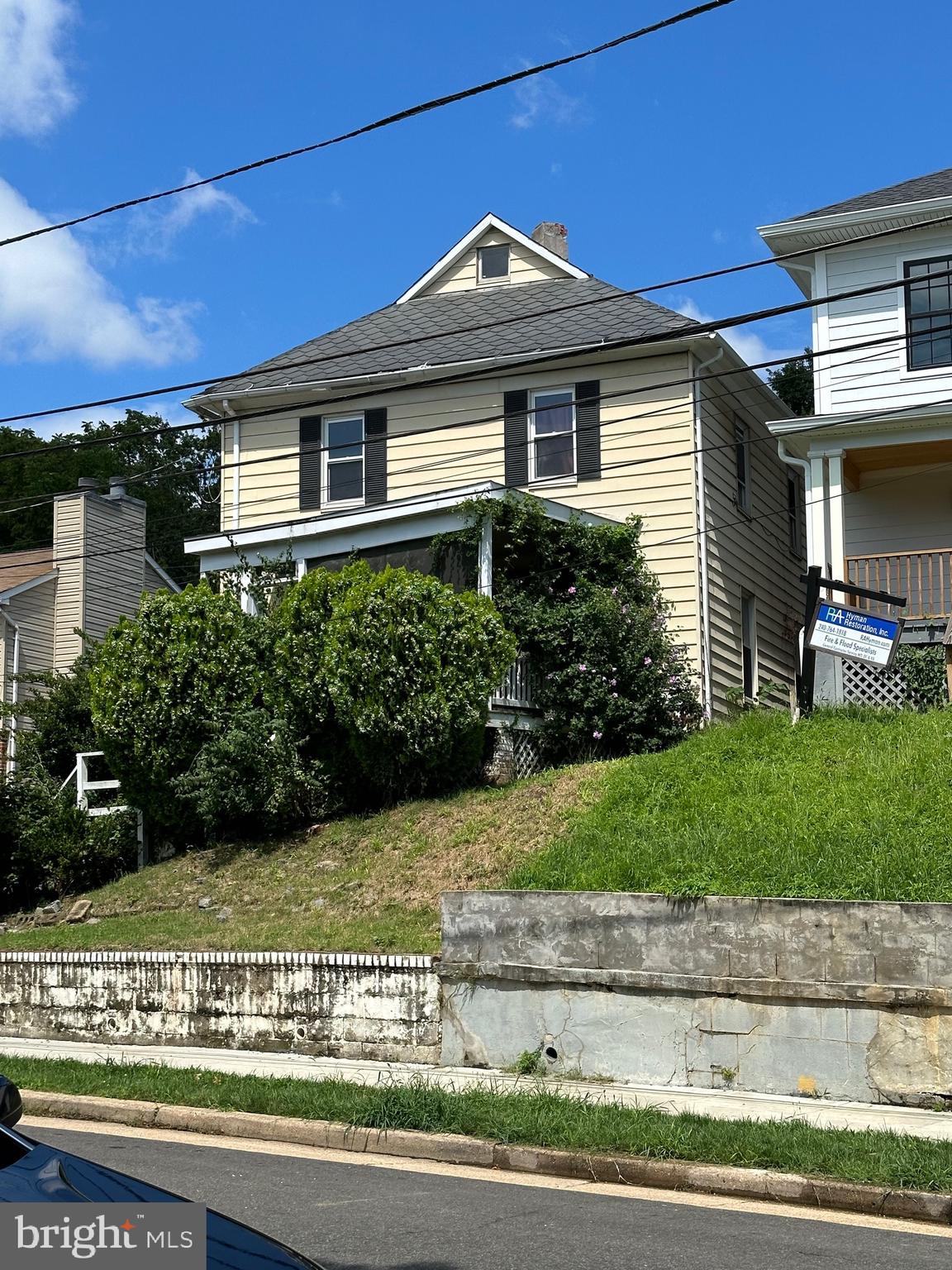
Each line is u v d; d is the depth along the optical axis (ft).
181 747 59.11
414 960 39.42
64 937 49.49
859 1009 32.99
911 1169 24.41
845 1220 23.52
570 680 62.90
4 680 92.84
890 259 66.69
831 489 65.82
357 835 52.16
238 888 51.29
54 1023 46.03
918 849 37.11
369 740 54.80
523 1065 36.99
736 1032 34.42
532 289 85.10
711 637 72.02
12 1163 15.37
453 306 85.81
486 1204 24.49
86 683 77.20
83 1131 32.30
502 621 57.41
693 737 52.95
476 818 49.62
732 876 38.01
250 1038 41.93
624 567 68.03
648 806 45.47
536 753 62.80
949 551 62.75
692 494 72.08
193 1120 32.22
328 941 43.32
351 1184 26.11
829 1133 27.45
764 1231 22.57
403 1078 35.81
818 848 38.42
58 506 99.76
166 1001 43.73
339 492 80.33
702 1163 26.05
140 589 104.17
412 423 78.95
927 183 69.67
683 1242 21.83
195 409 84.53
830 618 52.19
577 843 43.91
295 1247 21.57
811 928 33.99
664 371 73.87
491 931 38.45
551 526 65.41
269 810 55.62
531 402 76.38
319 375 81.15
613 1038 36.11
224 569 70.08
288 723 57.06
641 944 36.17
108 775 73.26
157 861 61.36
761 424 85.20
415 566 66.08
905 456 69.10
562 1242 21.84
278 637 58.54
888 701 56.80
